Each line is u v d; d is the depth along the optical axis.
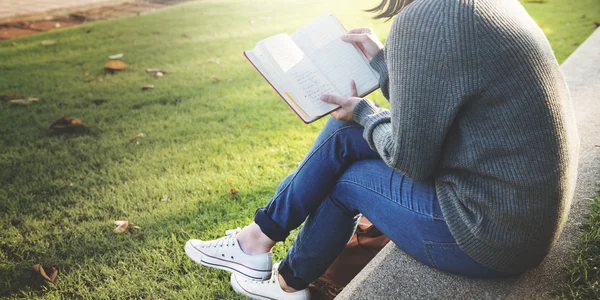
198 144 3.37
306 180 1.73
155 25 6.62
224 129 3.59
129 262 2.29
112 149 3.33
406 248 1.63
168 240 2.43
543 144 1.25
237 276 2.08
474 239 1.39
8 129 3.61
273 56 1.68
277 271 2.01
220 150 3.30
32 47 5.70
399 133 1.34
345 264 2.14
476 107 1.25
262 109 3.93
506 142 1.25
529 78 1.23
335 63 1.75
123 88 4.38
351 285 1.71
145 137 3.48
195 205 2.71
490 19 1.22
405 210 1.54
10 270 2.27
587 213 1.87
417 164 1.36
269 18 6.76
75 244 2.43
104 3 8.34
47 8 7.93
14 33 6.51
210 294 2.08
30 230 2.55
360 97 1.69
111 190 2.89
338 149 1.72
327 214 1.76
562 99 1.31
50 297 2.11
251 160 3.13
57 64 5.05
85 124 3.63
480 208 1.36
